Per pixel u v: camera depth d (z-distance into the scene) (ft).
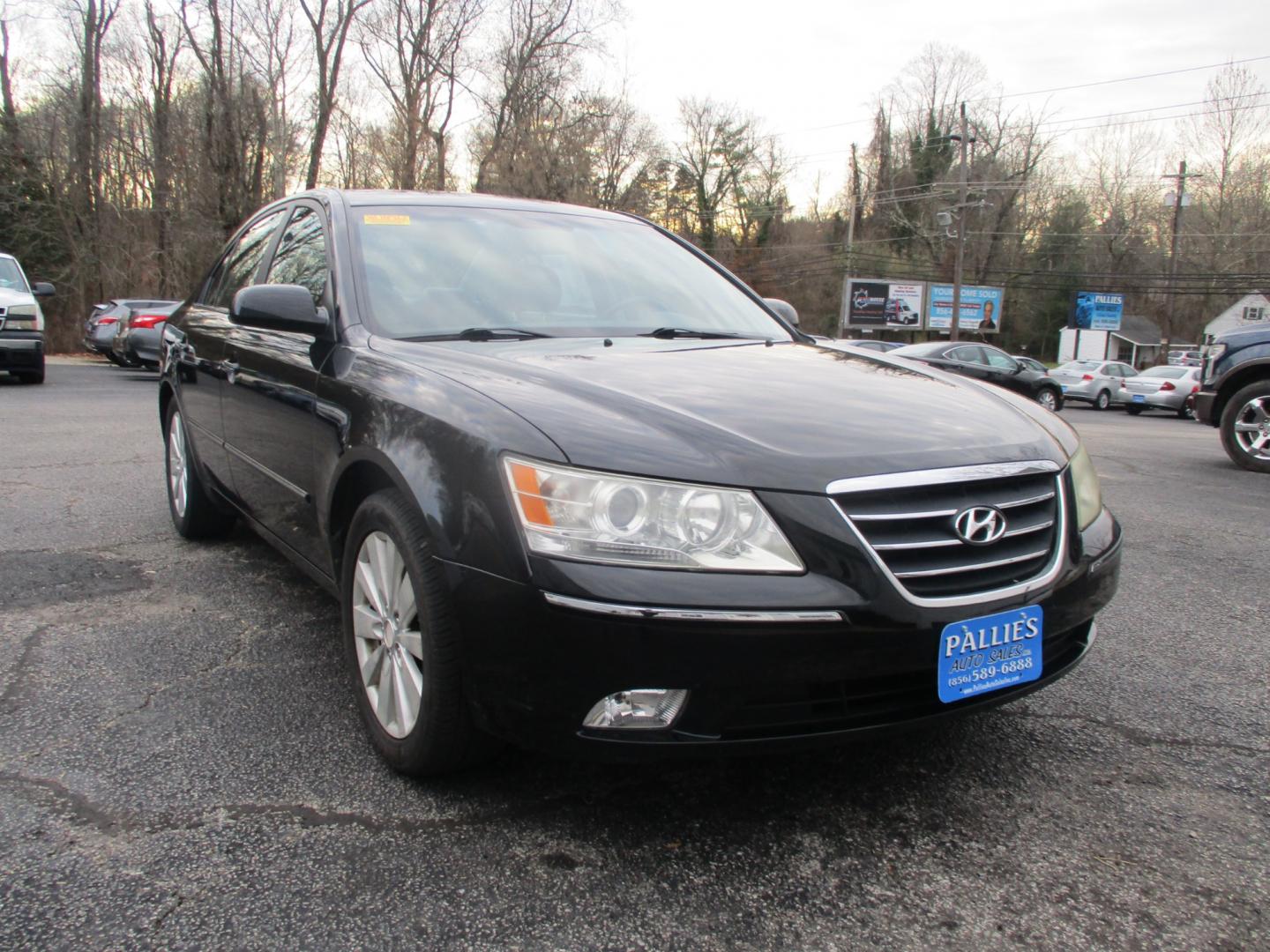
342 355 9.25
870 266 180.55
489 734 7.00
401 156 105.91
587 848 6.82
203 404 13.52
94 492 18.93
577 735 6.42
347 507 8.92
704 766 8.09
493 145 108.47
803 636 6.24
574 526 6.31
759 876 6.54
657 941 5.86
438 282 10.28
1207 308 200.85
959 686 6.76
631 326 10.62
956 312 125.49
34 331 43.06
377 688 8.11
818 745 6.59
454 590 6.75
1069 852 6.93
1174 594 13.78
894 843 7.00
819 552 6.35
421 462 7.25
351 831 6.95
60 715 8.80
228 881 6.32
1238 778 8.11
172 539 15.39
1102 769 8.25
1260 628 12.25
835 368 9.16
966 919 6.14
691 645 6.14
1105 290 186.29
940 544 6.68
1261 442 26.61
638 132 131.34
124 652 10.40
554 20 103.96
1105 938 5.98
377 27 99.19
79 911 5.98
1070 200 191.42
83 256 104.99
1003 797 7.72
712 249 198.90
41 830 6.86
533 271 11.00
